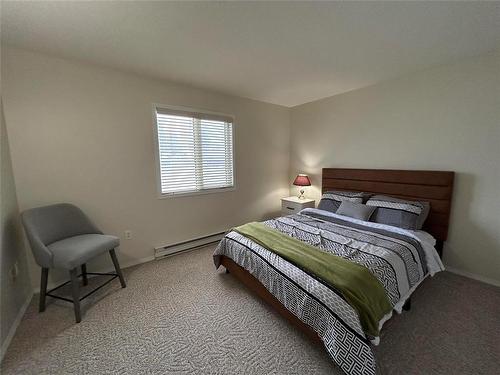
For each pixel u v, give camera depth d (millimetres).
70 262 1704
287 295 1569
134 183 2615
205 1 1371
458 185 2342
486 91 2109
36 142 2047
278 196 4176
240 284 2271
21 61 1934
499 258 2162
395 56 2146
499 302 1928
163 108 2721
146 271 2533
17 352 1479
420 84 2512
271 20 1576
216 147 3291
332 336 1248
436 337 1563
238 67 2365
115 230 2537
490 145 2131
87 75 2236
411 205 2400
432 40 1858
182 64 2285
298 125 4023
